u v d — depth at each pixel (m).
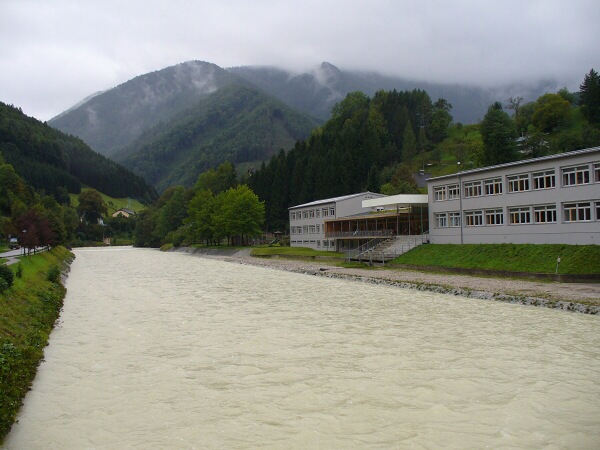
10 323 22.97
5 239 102.25
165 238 160.25
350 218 79.50
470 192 57.75
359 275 51.97
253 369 19.27
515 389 16.52
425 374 18.20
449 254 54.66
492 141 112.88
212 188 159.88
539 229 48.53
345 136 138.88
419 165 146.50
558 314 29.00
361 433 13.30
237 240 128.00
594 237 43.06
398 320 28.34
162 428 14.00
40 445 13.17
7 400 14.66
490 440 12.84
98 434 13.75
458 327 26.06
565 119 133.75
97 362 20.92
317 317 29.91
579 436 13.06
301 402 15.62
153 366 20.09
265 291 43.38
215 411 15.09
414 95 186.50
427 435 13.14
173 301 38.31
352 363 19.77
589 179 43.66
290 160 137.62
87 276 62.12
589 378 17.55
